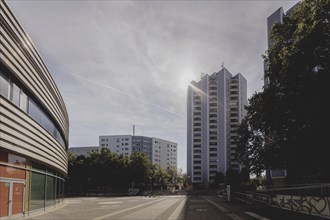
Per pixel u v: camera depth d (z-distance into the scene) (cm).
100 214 2356
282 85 2006
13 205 1922
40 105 2425
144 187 9531
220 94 13638
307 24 1762
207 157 13538
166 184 11500
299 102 1802
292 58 1803
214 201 4322
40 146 2372
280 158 2648
